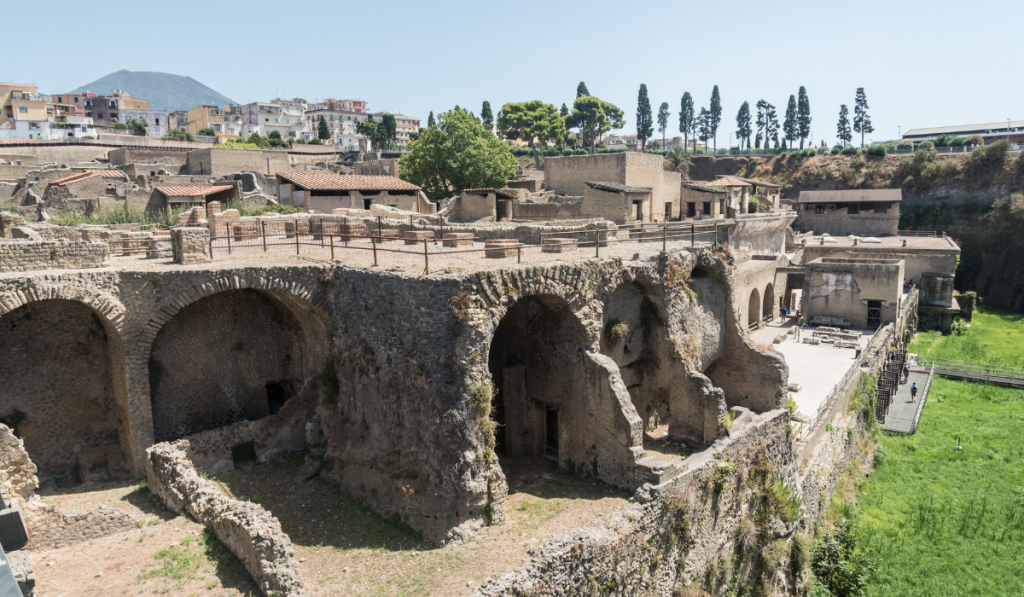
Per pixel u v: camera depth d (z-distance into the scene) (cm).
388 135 12838
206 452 2294
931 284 6275
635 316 2516
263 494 2184
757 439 2473
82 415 2314
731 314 2848
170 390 2386
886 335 4625
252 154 7194
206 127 13088
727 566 2275
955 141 11419
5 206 4828
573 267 2134
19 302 1892
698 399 2436
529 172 8769
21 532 1330
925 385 4647
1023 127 14400
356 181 5534
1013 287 8119
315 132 17675
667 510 1980
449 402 1839
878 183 10506
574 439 2278
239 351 2567
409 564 1744
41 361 2222
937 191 9675
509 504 2064
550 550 1647
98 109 13950
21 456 1902
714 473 2184
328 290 2289
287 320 2636
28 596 1267
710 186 6800
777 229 6091
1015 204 8319
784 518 2484
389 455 2022
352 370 2181
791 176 11719
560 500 2078
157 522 1900
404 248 2778
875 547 2762
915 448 3719
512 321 2433
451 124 6888
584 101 12862
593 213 5378
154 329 2141
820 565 2627
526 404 2447
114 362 2245
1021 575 2548
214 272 2175
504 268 1939
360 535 1922
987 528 2866
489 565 1717
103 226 3525
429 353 1841
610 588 1766
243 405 2594
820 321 5138
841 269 5081
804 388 3528
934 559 2677
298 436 2512
